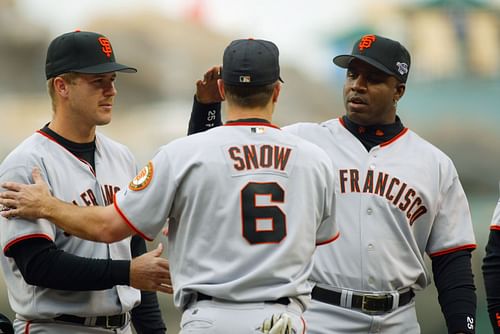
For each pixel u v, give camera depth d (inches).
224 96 542.6
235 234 509.4
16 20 2539.4
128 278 573.0
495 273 624.1
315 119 2625.5
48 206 535.5
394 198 655.8
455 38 2778.1
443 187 669.3
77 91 591.5
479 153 2532.0
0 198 545.6
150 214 513.7
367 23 2871.6
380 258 650.2
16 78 2469.2
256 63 519.8
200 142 518.6
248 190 511.2
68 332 593.9
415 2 2817.4
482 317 1519.4
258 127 525.0
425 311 1505.9
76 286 568.4
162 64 2571.4
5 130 2203.5
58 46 594.2
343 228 655.1
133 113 2411.4
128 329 630.5
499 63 2743.6
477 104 2672.2
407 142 679.7
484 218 2052.2
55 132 605.0
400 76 666.2
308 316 649.6
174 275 528.1
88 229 521.0
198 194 510.0
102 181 614.9
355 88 665.0
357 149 669.9
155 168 515.2
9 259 596.7
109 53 601.3
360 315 649.0
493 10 2790.4
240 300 506.3
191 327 508.4
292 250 511.5
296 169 523.2
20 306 596.1
